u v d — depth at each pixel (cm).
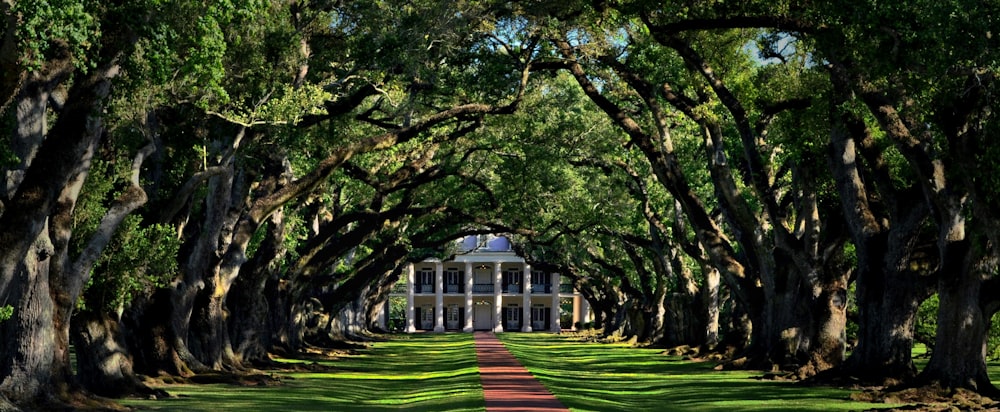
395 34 3469
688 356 6469
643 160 6244
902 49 2455
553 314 14862
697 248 6438
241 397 3350
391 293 15488
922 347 8250
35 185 2338
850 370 3744
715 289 6538
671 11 3328
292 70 3275
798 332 4491
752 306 4834
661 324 8656
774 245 4953
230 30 2981
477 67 4188
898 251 3625
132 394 3186
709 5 3189
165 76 2098
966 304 3200
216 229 3884
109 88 2403
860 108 3259
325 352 6812
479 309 15062
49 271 2677
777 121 3706
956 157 2806
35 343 2561
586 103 5594
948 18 2223
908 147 3139
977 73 2506
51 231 2675
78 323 3152
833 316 4144
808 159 4031
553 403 3109
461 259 14812
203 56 2069
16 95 2353
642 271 8669
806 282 4191
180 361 3828
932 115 2886
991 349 4281
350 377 4744
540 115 5522
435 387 4022
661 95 4509
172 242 3250
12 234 2297
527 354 7106
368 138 4034
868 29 2475
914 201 3575
